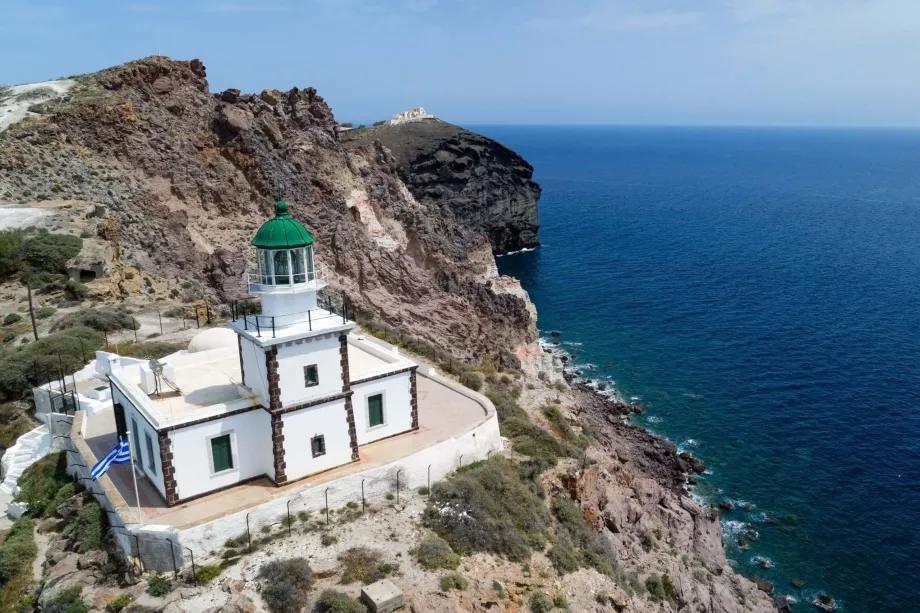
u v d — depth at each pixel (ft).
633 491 163.53
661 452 211.00
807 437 221.05
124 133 255.09
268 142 291.79
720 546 167.84
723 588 144.66
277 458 101.35
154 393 104.37
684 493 191.93
